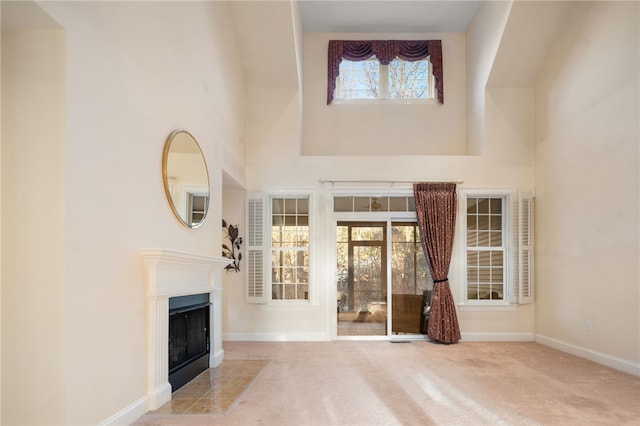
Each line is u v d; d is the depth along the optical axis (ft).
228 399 11.49
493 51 19.93
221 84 16.52
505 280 20.80
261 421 9.97
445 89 23.61
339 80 24.13
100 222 8.59
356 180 20.76
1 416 7.54
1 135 7.63
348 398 11.64
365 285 20.89
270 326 20.39
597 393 12.12
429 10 21.89
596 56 16.11
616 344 14.89
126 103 9.57
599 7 15.98
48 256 7.55
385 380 13.39
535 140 20.67
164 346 11.12
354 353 17.42
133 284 9.85
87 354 8.13
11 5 6.89
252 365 15.38
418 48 23.53
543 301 19.65
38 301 7.54
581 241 16.90
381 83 24.02
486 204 21.16
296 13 20.11
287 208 21.24
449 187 20.45
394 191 20.76
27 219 7.58
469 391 12.26
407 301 20.85
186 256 11.73
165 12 11.52
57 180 7.59
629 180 14.32
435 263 20.08
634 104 14.11
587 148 16.60
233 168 18.26
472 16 22.35
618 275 14.82
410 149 23.41
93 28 8.43
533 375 14.01
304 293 20.84
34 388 7.51
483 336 20.29
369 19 22.61
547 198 19.49
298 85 21.08
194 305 13.67
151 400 10.50
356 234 21.06
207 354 14.90
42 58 7.65
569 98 17.84
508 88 20.88
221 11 16.60
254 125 21.04
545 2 17.74
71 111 7.77
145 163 10.41
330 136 23.45
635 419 10.19
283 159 20.94
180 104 12.44
